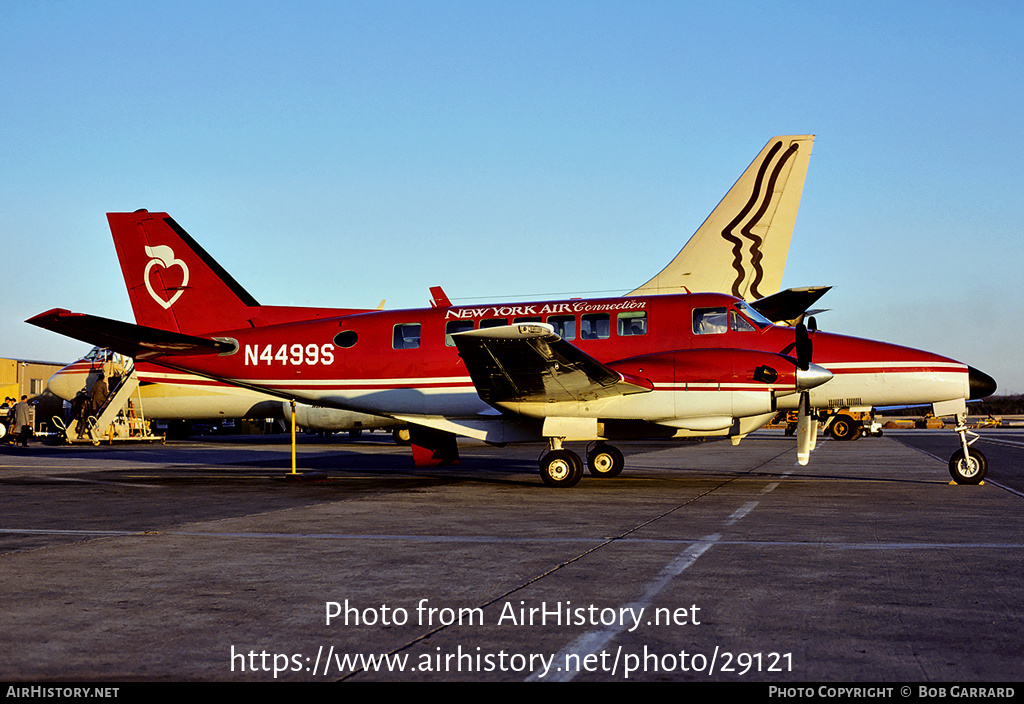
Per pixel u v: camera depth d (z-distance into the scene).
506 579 5.79
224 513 9.42
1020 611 4.87
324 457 21.06
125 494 11.59
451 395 14.16
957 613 4.82
